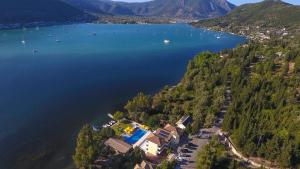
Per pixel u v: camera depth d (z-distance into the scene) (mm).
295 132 135375
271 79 199250
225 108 178500
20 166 131125
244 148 130875
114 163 125938
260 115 152000
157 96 194000
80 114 178500
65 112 179875
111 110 186250
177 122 158625
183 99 191875
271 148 126688
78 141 132125
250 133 134750
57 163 133125
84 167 123562
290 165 121750
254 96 171625
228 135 147250
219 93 187875
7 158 135625
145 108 174125
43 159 135625
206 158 120500
